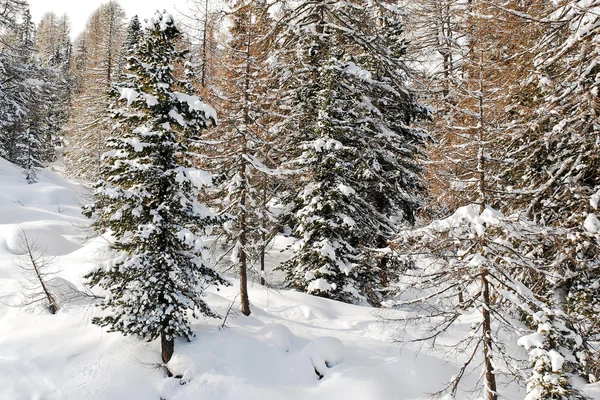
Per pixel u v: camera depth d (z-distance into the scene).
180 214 11.60
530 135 11.93
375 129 19.17
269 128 17.17
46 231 22.78
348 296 18.05
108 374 10.95
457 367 12.70
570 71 11.80
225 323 13.84
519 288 9.38
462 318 16.14
